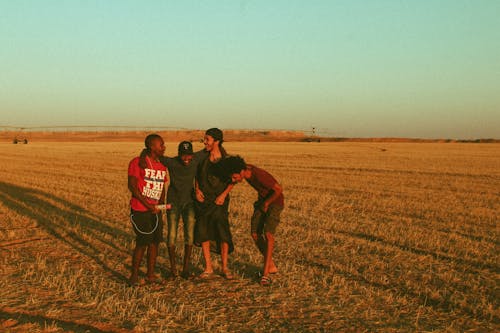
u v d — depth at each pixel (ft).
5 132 435.12
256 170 20.77
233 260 24.07
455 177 72.84
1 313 16.30
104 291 18.93
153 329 15.21
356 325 15.87
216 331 15.15
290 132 453.99
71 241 27.68
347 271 22.07
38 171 79.36
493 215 38.47
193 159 20.81
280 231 30.71
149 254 20.43
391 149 184.34
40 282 19.77
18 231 29.94
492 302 18.19
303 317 16.51
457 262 23.99
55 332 14.75
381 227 32.32
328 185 60.13
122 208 39.88
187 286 19.89
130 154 133.28
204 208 20.92
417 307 17.57
